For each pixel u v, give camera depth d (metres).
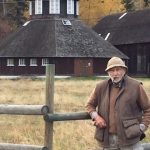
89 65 70.31
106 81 9.16
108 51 72.19
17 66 71.69
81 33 73.50
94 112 9.20
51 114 9.82
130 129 8.81
